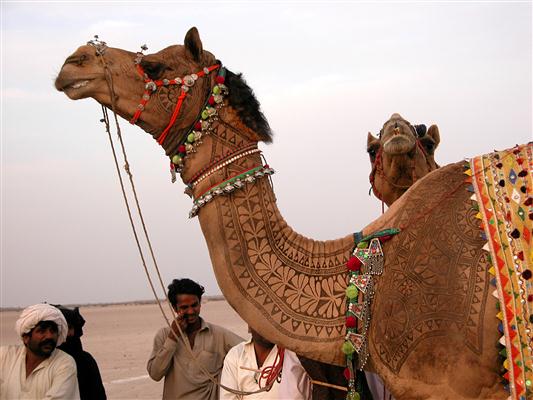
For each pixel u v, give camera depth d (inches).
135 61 189.9
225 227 183.3
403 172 263.0
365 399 191.5
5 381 240.4
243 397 228.1
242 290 181.2
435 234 173.9
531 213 168.6
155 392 525.0
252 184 186.4
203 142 188.1
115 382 588.7
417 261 173.0
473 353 165.9
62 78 187.8
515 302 163.5
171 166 191.9
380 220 183.8
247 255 182.5
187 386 283.1
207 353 285.4
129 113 189.0
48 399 233.8
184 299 285.9
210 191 184.2
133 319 2177.7
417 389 169.3
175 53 192.1
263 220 184.4
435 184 181.9
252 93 190.9
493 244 167.9
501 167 176.4
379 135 285.6
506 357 163.0
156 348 290.5
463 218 173.3
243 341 262.7
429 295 169.9
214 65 192.2
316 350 176.6
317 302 178.7
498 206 171.5
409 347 169.9
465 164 182.4
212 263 185.0
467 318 166.6
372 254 177.0
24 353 244.5
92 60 188.7
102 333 1370.6
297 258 183.3
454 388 166.9
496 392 166.1
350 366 175.8
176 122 189.0
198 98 189.5
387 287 174.2
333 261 182.2
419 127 283.6
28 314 239.8
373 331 174.1
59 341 245.9
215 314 1865.2
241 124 188.4
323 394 207.8
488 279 166.9
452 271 169.6
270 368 225.1
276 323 178.4
